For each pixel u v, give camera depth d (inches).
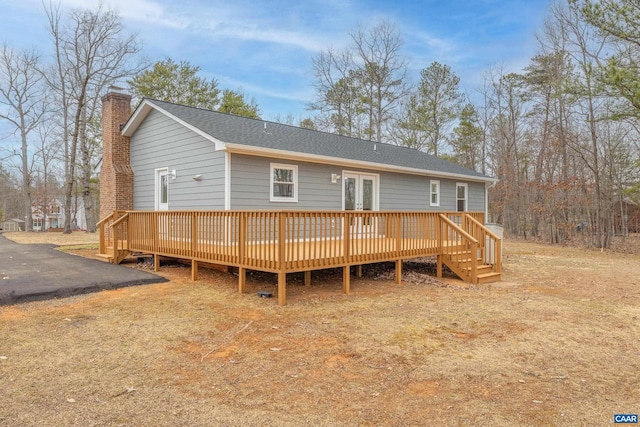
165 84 1013.2
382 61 1167.0
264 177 397.4
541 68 901.8
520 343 186.2
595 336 197.3
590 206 756.6
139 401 127.3
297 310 239.6
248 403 126.8
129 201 487.5
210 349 174.9
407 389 137.8
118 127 489.1
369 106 1177.4
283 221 248.1
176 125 426.0
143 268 376.8
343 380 144.6
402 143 1187.9
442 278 368.8
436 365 158.9
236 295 273.7
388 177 533.0
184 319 217.6
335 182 466.6
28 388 135.2
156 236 360.5
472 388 138.9
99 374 147.6
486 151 1123.9
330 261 280.4
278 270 250.5
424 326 211.5
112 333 193.2
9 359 159.6
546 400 130.4
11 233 893.8
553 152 826.2
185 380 143.5
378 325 212.1
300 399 129.7
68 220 867.4
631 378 148.6
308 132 568.7
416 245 354.6
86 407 123.0
